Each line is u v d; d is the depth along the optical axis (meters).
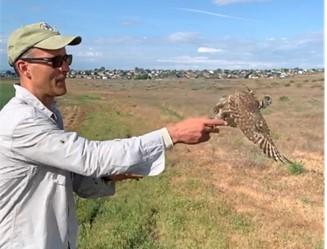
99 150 2.69
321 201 12.50
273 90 42.22
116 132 27.89
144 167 2.72
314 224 10.73
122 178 3.27
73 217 3.02
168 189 13.27
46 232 2.83
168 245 8.92
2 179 2.77
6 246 2.80
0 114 2.84
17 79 2.98
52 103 3.03
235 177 15.37
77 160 2.69
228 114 2.74
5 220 2.80
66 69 2.91
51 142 2.72
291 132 24.05
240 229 10.09
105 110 44.31
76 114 40.12
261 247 9.17
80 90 77.50
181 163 17.44
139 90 74.12
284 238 9.69
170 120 34.88
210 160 17.97
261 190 13.77
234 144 20.20
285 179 14.93
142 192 12.75
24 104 2.83
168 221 10.16
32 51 2.83
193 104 41.94
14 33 2.89
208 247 8.88
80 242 8.73
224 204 11.88
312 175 15.27
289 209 11.88
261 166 16.55
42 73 2.84
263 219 10.95
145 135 2.74
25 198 2.81
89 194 3.27
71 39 2.82
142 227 9.84
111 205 11.35
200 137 2.74
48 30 2.87
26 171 2.79
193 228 9.83
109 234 9.18
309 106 33.66
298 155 18.81
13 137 2.74
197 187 13.63
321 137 22.30
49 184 2.83
